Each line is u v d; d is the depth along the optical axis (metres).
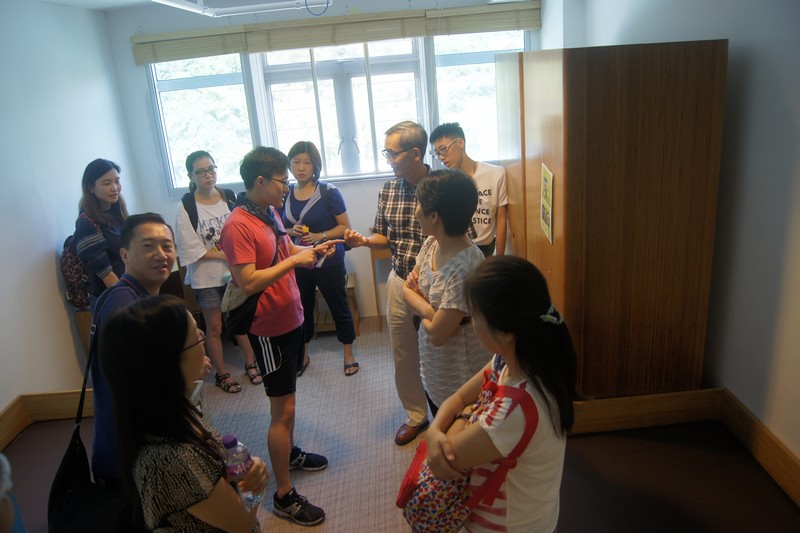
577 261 2.10
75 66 3.44
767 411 1.98
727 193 2.11
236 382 3.35
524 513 1.07
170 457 1.02
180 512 1.04
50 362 2.96
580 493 1.94
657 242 2.09
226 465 1.16
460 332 1.78
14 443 2.59
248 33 3.77
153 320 1.00
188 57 3.83
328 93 4.09
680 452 2.11
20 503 2.17
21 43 2.96
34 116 3.01
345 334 3.36
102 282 2.87
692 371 2.25
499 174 2.77
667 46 1.89
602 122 1.96
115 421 1.06
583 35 3.41
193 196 3.24
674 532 1.75
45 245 3.00
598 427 2.27
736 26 1.95
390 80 4.07
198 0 3.00
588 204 2.04
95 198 2.84
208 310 3.27
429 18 3.77
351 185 4.11
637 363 2.24
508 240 3.26
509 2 3.78
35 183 2.96
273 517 2.20
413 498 1.20
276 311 2.03
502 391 1.03
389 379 3.30
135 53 3.84
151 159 4.10
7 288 2.69
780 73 1.75
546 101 2.17
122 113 3.98
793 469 1.83
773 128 1.81
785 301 1.83
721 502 1.86
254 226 1.97
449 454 1.06
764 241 1.91
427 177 1.64
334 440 2.71
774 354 1.92
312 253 2.08
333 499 2.29
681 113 1.96
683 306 2.17
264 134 4.12
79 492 1.29
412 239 2.31
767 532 1.73
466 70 4.00
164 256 1.53
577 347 2.21
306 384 3.30
